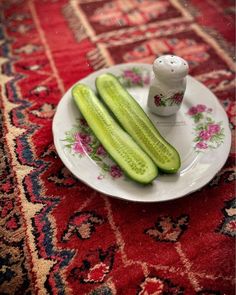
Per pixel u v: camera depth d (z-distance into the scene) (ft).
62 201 1.27
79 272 1.10
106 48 1.91
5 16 2.10
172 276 1.10
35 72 1.77
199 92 1.51
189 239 1.18
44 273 1.10
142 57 1.87
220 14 2.05
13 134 1.48
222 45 1.91
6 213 1.23
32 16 2.10
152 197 1.17
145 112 1.44
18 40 1.95
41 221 1.22
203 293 1.07
